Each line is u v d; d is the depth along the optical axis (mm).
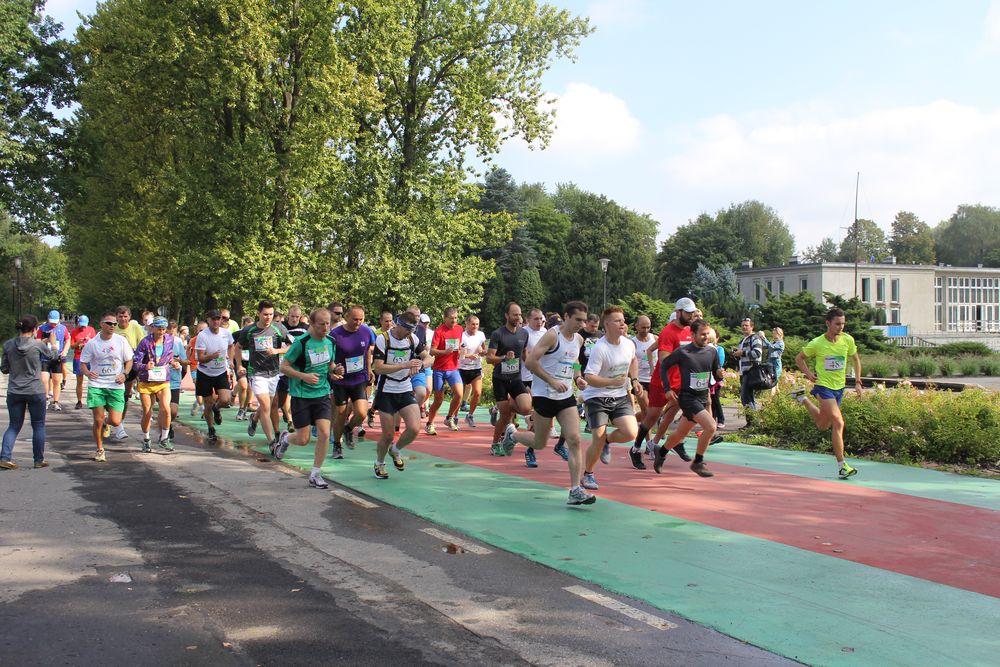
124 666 3680
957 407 9906
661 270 87000
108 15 30453
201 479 8438
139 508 7027
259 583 4949
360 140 27016
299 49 24734
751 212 104125
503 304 65562
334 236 25906
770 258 103125
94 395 9531
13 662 3703
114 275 38531
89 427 13031
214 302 30484
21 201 30391
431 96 27047
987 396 10750
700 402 8320
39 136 30859
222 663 3729
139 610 4438
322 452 8023
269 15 24188
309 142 24922
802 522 6629
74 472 8828
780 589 4891
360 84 24672
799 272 73750
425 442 11391
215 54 23562
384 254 25422
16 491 7758
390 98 26812
